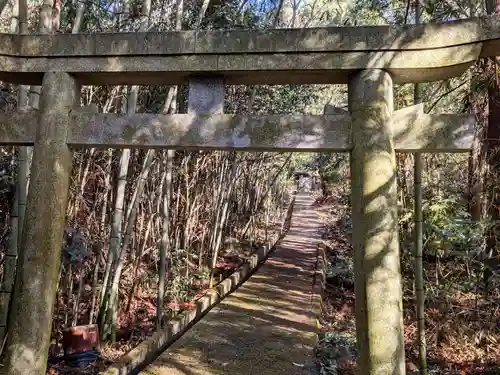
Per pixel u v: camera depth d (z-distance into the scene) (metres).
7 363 2.41
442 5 4.60
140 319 5.01
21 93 3.24
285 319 5.09
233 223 10.40
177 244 7.02
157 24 5.18
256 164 10.98
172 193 7.03
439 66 2.33
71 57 2.56
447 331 4.54
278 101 7.64
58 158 2.52
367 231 2.31
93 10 4.83
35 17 5.11
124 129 2.52
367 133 2.35
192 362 3.77
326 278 7.73
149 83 2.71
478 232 4.49
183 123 2.49
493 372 3.81
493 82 4.41
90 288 5.02
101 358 3.79
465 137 2.32
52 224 2.49
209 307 5.84
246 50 2.42
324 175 11.28
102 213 5.10
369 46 2.36
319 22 8.02
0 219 4.03
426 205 4.89
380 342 2.24
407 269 5.55
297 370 3.70
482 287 4.64
